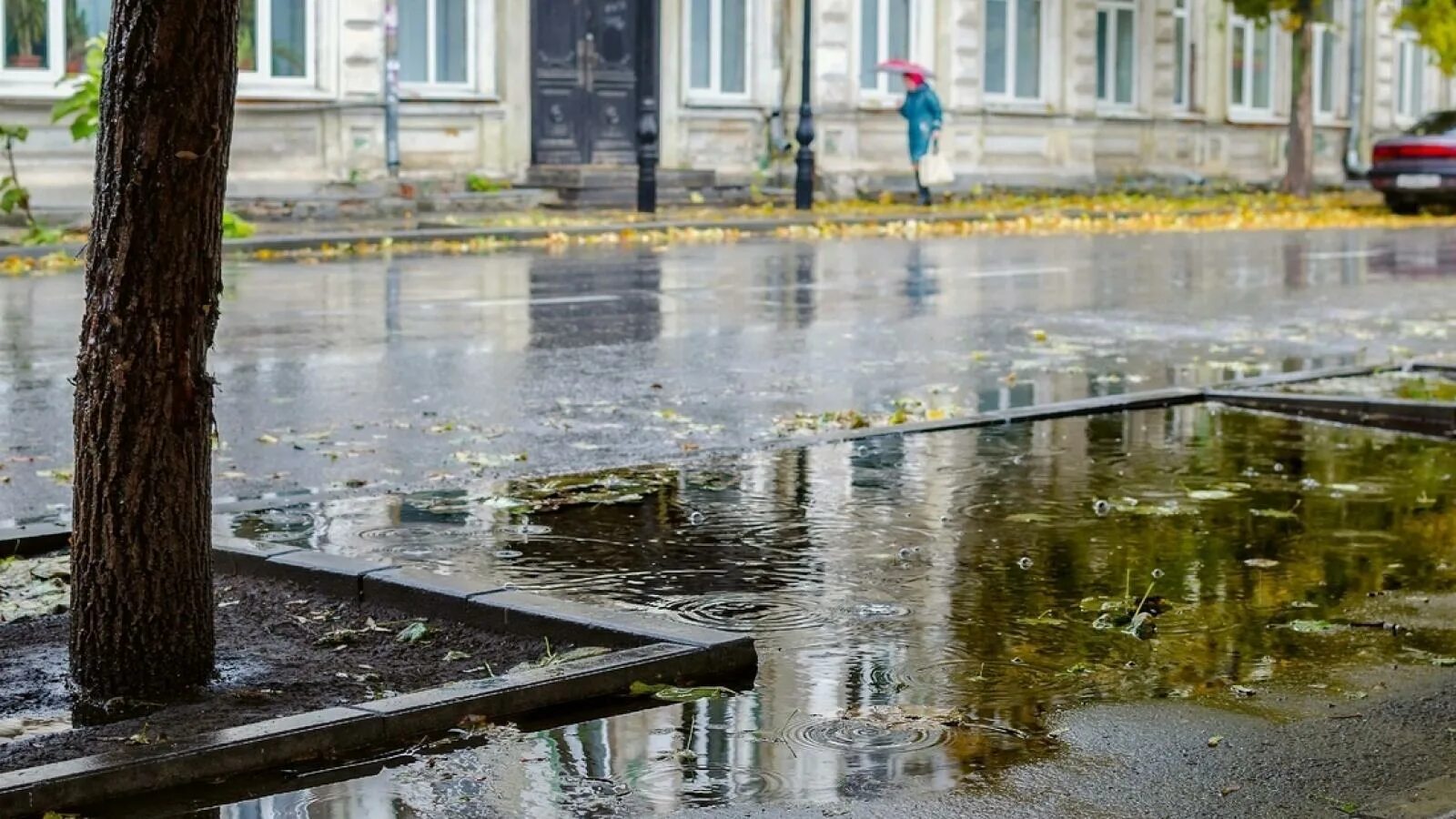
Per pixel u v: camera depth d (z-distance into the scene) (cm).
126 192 537
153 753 488
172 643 560
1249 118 4250
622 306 1709
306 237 2295
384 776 496
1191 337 1588
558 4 3002
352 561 692
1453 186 3422
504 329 1523
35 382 1209
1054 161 3759
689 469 952
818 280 1997
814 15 3300
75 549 560
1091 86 3800
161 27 527
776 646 627
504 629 631
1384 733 536
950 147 3562
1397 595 700
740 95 3275
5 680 579
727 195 3164
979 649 626
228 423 1079
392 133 2752
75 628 560
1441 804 477
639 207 2848
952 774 500
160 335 549
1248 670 601
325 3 2698
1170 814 471
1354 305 1852
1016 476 938
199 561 566
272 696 561
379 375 1269
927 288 1936
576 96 3036
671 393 1219
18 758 504
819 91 3316
